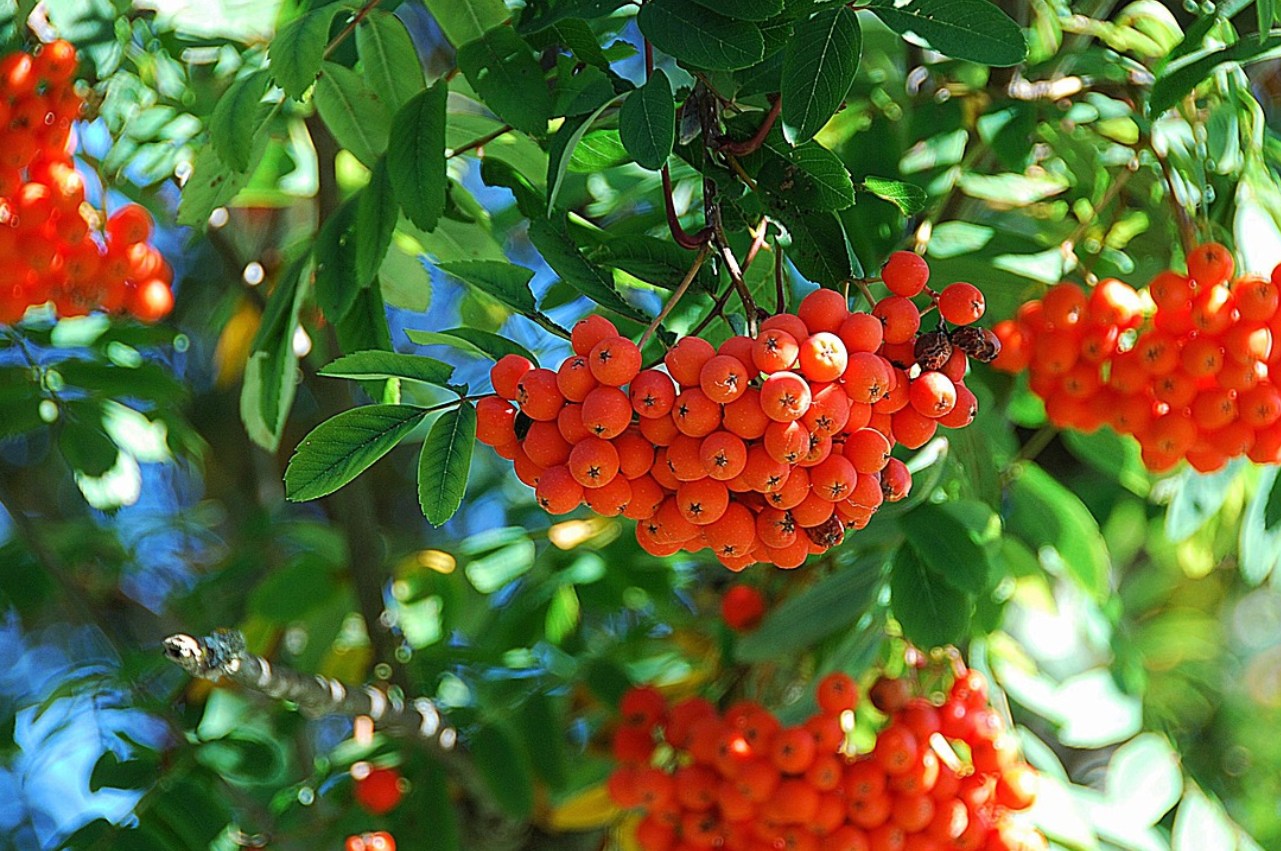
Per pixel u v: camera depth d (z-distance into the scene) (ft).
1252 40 2.10
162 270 2.45
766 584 2.59
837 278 1.91
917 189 1.97
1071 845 2.29
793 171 1.91
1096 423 2.19
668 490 1.79
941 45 1.87
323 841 2.49
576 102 1.94
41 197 2.23
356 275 2.14
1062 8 2.42
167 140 2.52
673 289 1.96
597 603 2.62
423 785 2.52
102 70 2.23
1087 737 2.42
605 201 2.48
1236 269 2.22
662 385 1.73
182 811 2.36
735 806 2.21
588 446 1.75
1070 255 2.31
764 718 2.22
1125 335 2.15
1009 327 2.16
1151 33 2.39
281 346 2.22
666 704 2.54
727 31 1.86
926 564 2.22
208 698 2.57
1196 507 2.33
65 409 2.56
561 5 1.97
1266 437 2.10
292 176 2.62
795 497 1.76
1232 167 2.19
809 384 1.74
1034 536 2.46
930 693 2.33
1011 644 2.53
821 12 1.87
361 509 2.59
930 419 1.81
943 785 2.18
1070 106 2.35
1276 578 2.48
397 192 2.03
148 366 2.62
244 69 2.40
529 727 2.52
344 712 2.31
